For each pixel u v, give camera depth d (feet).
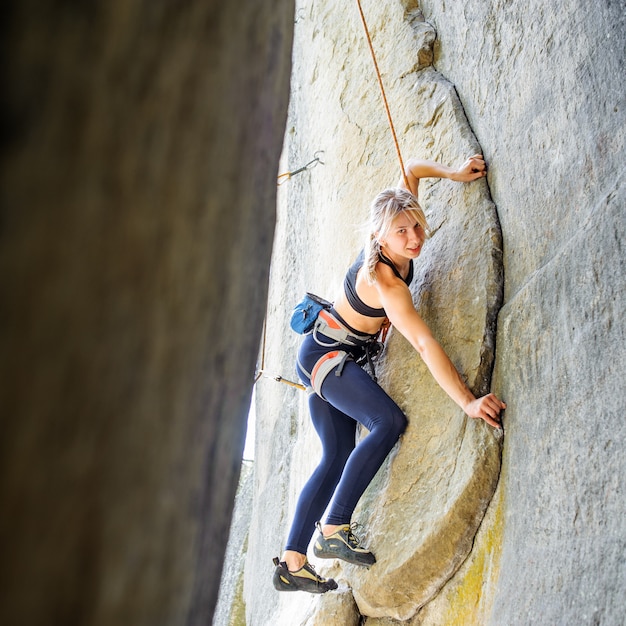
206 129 2.74
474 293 9.96
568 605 6.98
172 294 2.54
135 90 2.27
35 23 1.93
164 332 2.50
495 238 10.15
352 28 16.20
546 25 9.85
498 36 11.12
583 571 6.98
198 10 2.63
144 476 2.42
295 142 19.45
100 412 2.16
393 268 9.61
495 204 10.54
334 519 9.67
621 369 7.25
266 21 3.41
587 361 7.77
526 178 9.82
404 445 10.05
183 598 2.90
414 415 10.14
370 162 14.06
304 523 10.03
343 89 15.83
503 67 10.89
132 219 2.27
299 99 19.13
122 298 2.24
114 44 2.17
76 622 2.12
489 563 8.77
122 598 2.35
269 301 21.48
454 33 12.77
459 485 9.07
